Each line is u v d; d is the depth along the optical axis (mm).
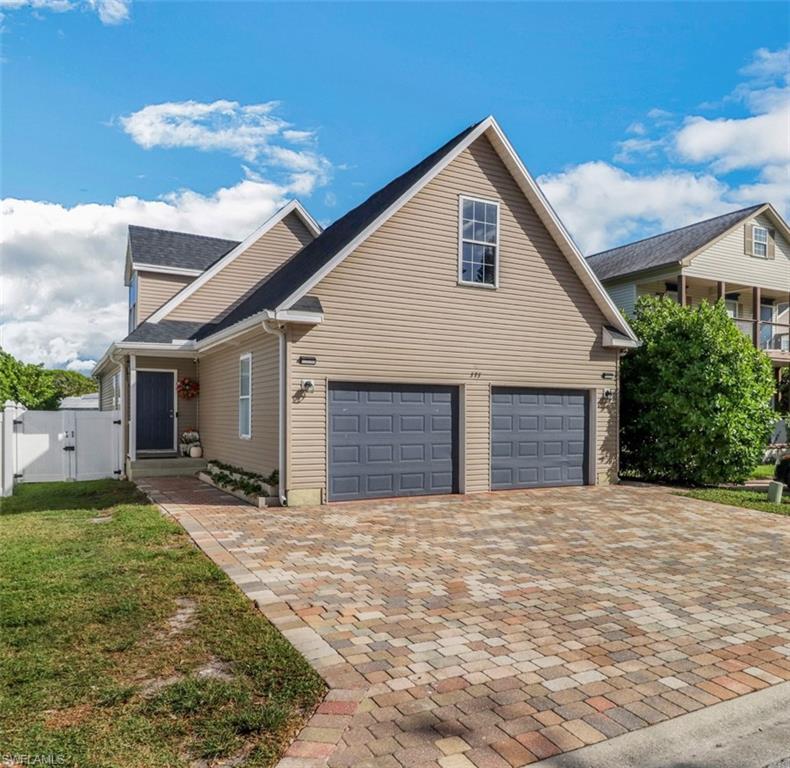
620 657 4379
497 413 12773
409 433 11812
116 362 16578
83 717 3371
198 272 18594
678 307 15477
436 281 12000
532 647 4516
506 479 12852
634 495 12375
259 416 11984
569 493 12570
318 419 10836
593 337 13953
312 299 10766
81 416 15242
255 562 6695
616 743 3277
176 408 16734
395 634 4699
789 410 21625
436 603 5457
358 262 11188
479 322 12484
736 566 6980
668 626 5023
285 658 4168
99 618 4832
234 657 4176
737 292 24391
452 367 12156
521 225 13031
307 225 18703
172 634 4566
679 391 14070
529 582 6180
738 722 3541
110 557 6645
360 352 11219
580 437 13891
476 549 7547
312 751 3111
